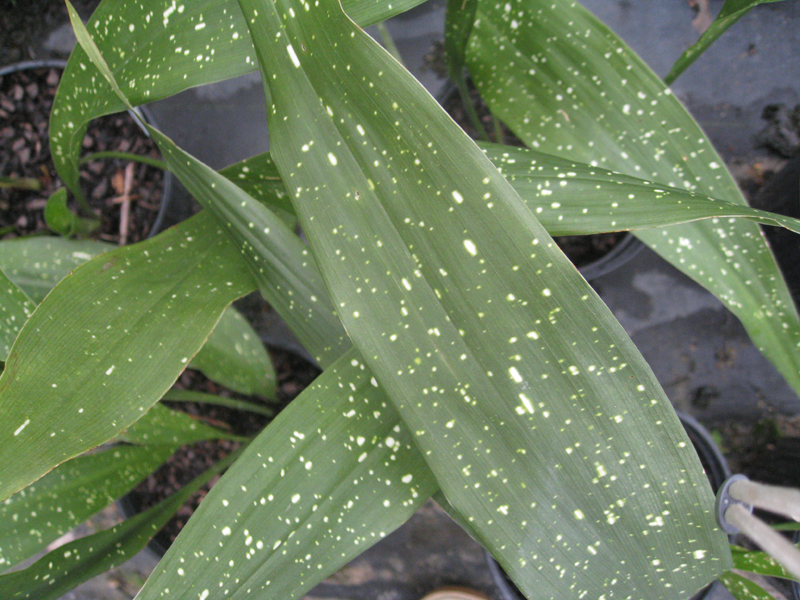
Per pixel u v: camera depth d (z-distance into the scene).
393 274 0.32
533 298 0.32
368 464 0.38
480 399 0.33
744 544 0.68
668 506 0.33
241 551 0.37
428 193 0.32
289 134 0.33
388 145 0.32
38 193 0.77
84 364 0.37
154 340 0.38
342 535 0.37
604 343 0.32
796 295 0.73
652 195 0.37
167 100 0.84
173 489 0.73
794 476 0.67
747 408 0.79
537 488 0.33
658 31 0.80
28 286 0.56
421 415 0.33
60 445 0.36
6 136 0.76
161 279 0.40
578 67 0.48
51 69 0.77
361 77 0.32
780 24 0.79
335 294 0.32
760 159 0.79
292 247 0.40
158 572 0.36
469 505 0.33
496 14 0.49
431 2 0.81
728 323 0.79
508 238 0.31
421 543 0.81
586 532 0.34
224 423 0.74
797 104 0.78
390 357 0.33
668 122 0.47
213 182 0.38
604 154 0.48
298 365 0.75
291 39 0.32
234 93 0.84
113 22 0.43
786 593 0.65
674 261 0.48
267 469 0.37
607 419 0.32
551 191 0.39
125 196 0.77
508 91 0.50
